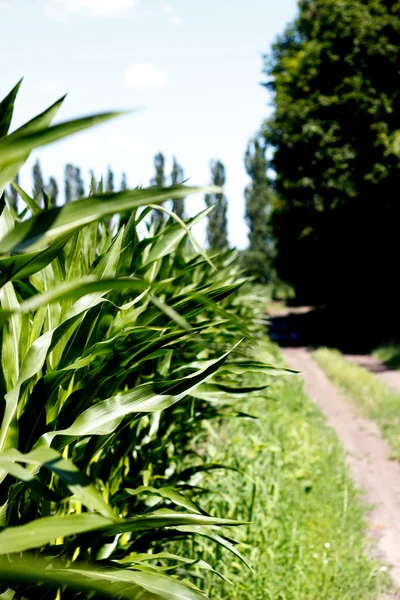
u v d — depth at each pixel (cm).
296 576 405
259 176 6775
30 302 97
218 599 335
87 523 109
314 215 2562
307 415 1009
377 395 1202
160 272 347
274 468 580
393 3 2414
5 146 106
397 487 698
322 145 2412
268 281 6256
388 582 452
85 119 106
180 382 172
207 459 464
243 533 387
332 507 569
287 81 2783
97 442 186
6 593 150
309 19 3278
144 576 152
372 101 2319
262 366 229
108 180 6009
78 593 170
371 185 2327
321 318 3250
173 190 110
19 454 113
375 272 2617
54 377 165
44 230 109
